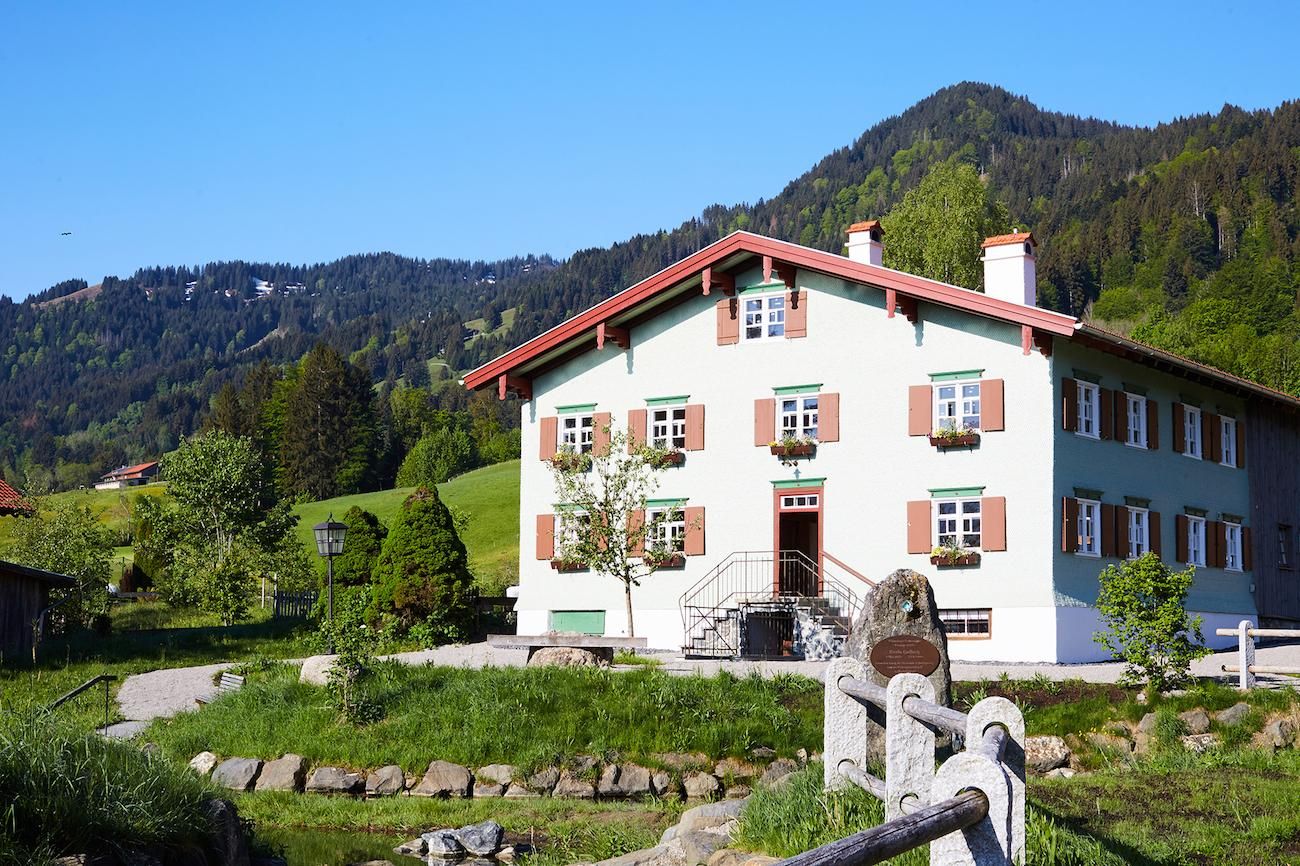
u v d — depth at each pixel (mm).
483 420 153750
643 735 21109
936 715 8984
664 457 34719
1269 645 37875
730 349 35281
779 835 11547
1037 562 31078
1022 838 7840
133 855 10750
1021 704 21984
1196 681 22578
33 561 42438
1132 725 20859
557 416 37469
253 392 149000
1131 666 22594
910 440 32875
